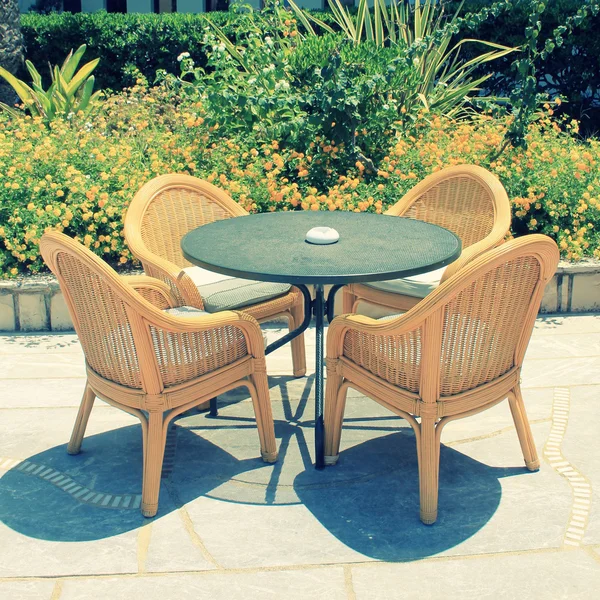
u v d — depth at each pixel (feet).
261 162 17.44
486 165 17.15
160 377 8.55
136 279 10.09
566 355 13.35
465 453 10.12
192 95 19.25
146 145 18.38
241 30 20.76
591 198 15.89
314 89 17.48
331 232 10.07
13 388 12.21
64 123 20.01
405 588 7.49
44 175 16.37
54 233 8.28
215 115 17.66
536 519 8.62
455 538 8.30
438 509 8.86
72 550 8.13
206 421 11.16
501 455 10.05
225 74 18.44
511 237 15.92
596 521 8.57
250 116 17.52
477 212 12.34
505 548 8.11
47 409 11.48
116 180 16.48
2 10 25.72
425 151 17.53
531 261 8.25
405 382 8.55
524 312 8.74
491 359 8.65
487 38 28.91
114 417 11.27
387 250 9.66
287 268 8.81
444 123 20.24
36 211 15.30
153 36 31.91
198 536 8.37
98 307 8.52
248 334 9.36
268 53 19.02
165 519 8.70
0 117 20.45
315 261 9.12
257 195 16.24
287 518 8.70
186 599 7.36
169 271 10.69
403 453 10.16
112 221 15.93
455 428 10.80
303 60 18.56
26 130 18.75
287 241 10.14
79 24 32.17
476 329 8.29
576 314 15.43
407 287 11.34
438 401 8.34
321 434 9.71
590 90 30.32
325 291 14.93
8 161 16.39
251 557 8.00
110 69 32.68
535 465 9.61
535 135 18.94
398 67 18.04
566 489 9.22
